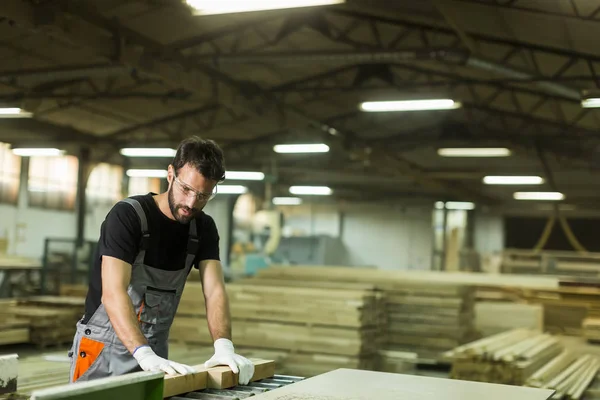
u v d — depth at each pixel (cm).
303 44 1162
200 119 1614
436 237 2656
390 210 2669
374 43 1118
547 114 1375
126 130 1652
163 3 926
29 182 1783
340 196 2594
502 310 1134
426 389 263
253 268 2005
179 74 1086
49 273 1439
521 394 259
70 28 833
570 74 1034
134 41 958
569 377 655
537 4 749
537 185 2270
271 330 801
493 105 1409
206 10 633
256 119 1593
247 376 269
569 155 1595
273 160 1978
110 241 270
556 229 2520
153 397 205
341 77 1345
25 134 1627
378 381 279
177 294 295
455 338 882
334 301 775
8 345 881
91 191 2002
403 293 921
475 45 937
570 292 1143
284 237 2597
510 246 2581
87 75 1080
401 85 1142
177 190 268
